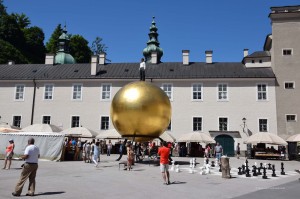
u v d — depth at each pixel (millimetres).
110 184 13461
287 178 17625
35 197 10125
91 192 11289
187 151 37594
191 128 39656
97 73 43656
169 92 41062
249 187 13625
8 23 71375
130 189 12172
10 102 43125
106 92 42031
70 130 33688
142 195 10875
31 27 78938
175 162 26531
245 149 38125
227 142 38406
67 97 42406
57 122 41906
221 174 18438
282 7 42125
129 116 20516
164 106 21109
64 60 61312
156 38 64750
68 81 42750
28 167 10266
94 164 23875
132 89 21125
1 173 16594
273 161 31875
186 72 42281
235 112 39375
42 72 45312
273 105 39062
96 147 21969
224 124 39406
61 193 10930
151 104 20562
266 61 42562
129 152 20312
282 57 40406
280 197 11055
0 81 43625
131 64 46375
